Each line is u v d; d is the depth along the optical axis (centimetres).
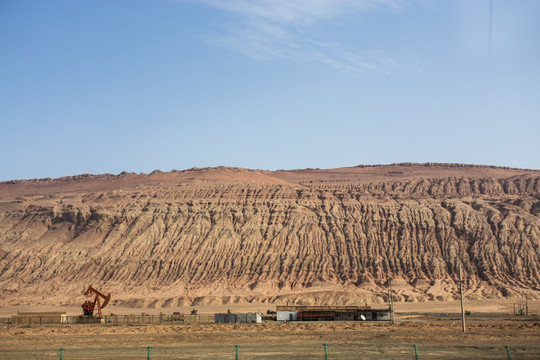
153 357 6638
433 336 8419
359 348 7175
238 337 8794
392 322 11669
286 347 7412
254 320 12625
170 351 7169
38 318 13000
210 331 10112
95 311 18775
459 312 15962
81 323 12988
